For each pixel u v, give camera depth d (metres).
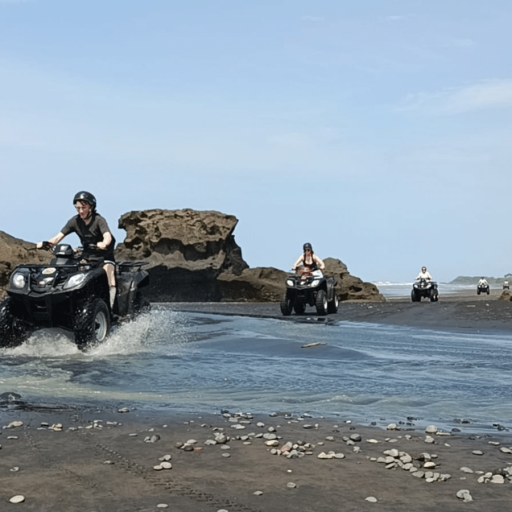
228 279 41.12
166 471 3.15
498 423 4.47
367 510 2.63
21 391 5.57
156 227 43.03
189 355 8.59
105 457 3.39
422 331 13.02
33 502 2.69
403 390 5.85
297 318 16.70
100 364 7.56
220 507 2.65
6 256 27.50
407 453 3.57
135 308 10.85
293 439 3.87
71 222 9.88
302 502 2.72
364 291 40.66
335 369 7.29
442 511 2.62
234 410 4.84
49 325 9.12
